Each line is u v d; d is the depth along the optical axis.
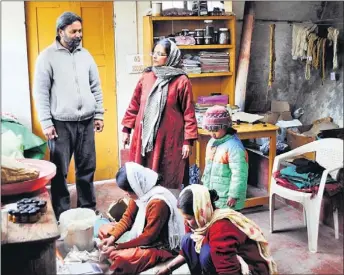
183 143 2.49
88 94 2.54
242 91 3.00
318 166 2.38
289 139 2.73
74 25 2.42
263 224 2.45
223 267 1.87
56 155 2.53
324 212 2.30
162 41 2.49
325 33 2.74
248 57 2.95
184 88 2.44
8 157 2.06
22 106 2.73
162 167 2.48
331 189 2.27
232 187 2.29
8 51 2.65
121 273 1.97
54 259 1.71
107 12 2.80
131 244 2.04
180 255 1.98
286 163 2.49
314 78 2.76
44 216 1.81
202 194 1.93
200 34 3.08
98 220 2.27
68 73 2.46
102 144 2.87
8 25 2.62
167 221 2.05
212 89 3.25
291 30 2.87
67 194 2.54
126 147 2.82
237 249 1.90
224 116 2.34
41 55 2.43
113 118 2.90
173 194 2.23
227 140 2.34
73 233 2.08
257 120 2.76
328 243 2.24
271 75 2.85
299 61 2.81
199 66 3.08
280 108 2.87
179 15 2.98
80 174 2.61
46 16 2.68
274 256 2.14
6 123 2.58
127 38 2.89
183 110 2.47
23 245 1.64
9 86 2.69
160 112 2.44
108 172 2.86
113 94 2.89
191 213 1.94
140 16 2.89
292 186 2.33
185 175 2.56
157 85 2.46
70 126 2.52
